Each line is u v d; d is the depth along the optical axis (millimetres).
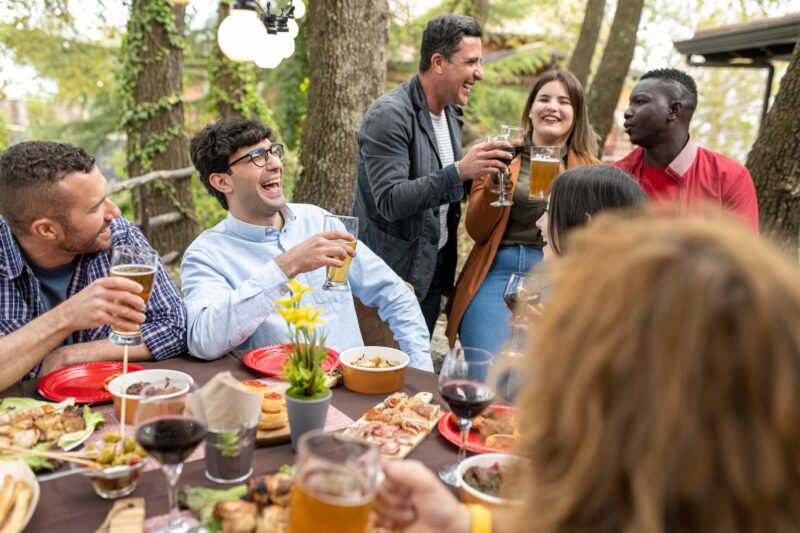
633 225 587
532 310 1672
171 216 7270
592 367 533
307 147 5625
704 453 497
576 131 3127
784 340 480
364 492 839
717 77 14484
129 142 7348
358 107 5484
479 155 2672
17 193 1741
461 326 3049
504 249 3023
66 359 1798
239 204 2281
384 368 1677
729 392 490
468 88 3008
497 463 1214
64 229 1802
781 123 3617
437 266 3271
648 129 2785
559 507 571
